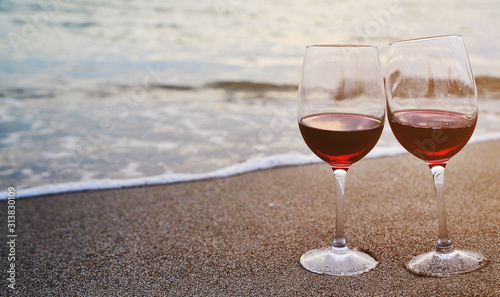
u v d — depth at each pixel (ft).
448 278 5.40
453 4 36.73
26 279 6.29
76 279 6.23
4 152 13.14
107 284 6.03
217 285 5.79
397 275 5.62
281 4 38.81
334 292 5.37
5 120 16.51
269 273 5.98
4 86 21.25
